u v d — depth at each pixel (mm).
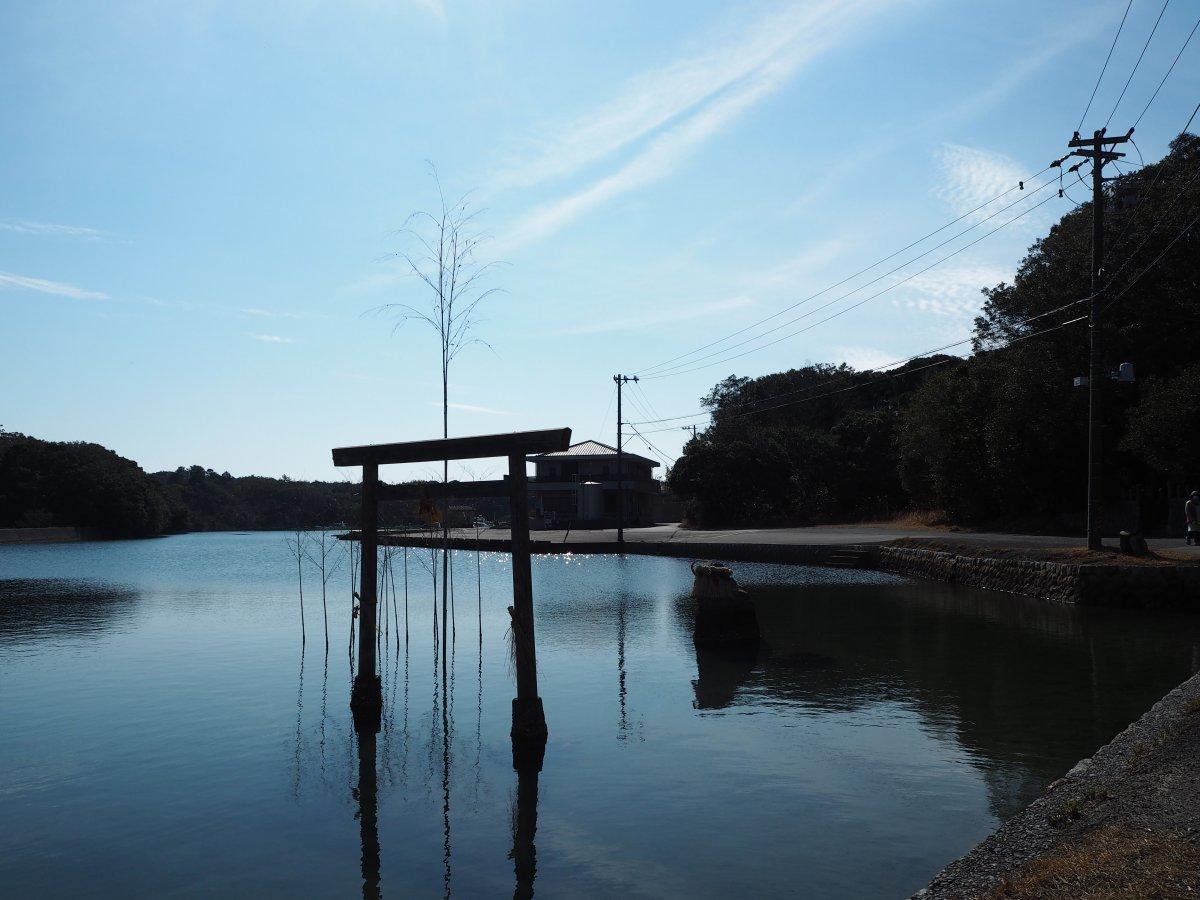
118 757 11039
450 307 18234
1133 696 13461
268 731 12250
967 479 46312
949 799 9078
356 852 8031
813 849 7863
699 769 10250
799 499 67438
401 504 58906
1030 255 41531
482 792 9594
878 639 19516
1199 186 32562
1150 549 26922
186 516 119500
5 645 20062
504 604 27281
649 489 85438
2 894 7211
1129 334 35375
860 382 81562
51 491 95750
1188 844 5512
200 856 7973
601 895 7039
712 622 18969
